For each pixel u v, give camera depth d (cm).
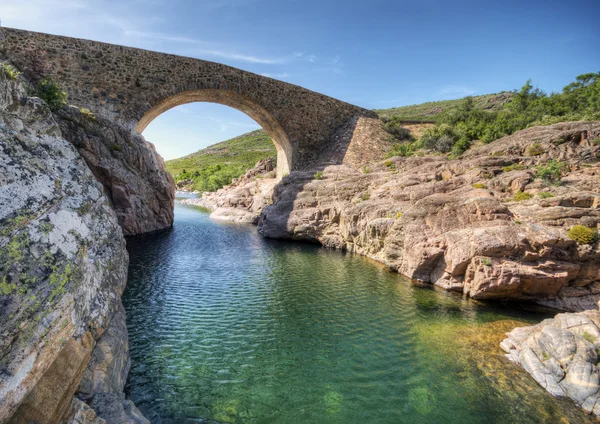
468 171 2202
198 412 757
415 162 2788
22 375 367
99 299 765
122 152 2616
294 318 1292
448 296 1559
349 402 815
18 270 388
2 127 503
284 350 1052
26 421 389
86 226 573
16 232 404
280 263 2125
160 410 752
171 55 3086
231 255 2267
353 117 4209
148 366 921
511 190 1909
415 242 1780
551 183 1833
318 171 3375
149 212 2909
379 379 909
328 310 1377
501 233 1505
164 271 1819
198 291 1545
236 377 901
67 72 2689
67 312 451
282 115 3769
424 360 1005
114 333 796
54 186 513
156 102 3038
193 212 4784
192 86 3184
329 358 1011
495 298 1495
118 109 2873
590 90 4350
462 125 3897
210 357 993
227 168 9856
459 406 805
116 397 632
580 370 854
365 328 1218
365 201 2406
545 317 1343
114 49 2855
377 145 3881
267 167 6000
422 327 1232
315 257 2325
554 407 802
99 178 2500
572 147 2192
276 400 815
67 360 471
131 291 1486
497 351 1060
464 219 1717
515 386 879
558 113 3803
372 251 2283
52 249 445
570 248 1439
